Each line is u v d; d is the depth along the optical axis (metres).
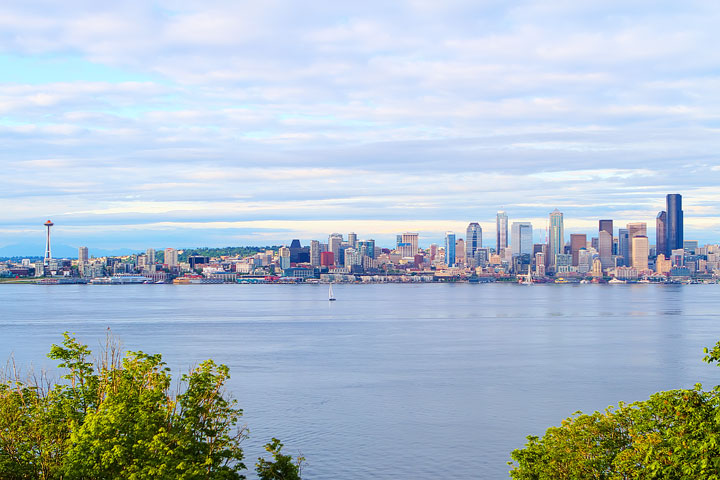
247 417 124.44
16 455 49.41
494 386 152.75
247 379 160.12
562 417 125.44
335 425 119.38
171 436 48.06
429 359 193.88
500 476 95.81
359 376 164.62
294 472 59.38
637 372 172.00
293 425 119.44
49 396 54.81
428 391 147.00
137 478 44.69
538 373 170.00
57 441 50.59
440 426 119.38
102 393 54.50
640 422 55.62
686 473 43.53
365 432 115.19
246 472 95.56
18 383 55.34
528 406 133.50
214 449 53.62
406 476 95.38
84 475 46.62
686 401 47.91
